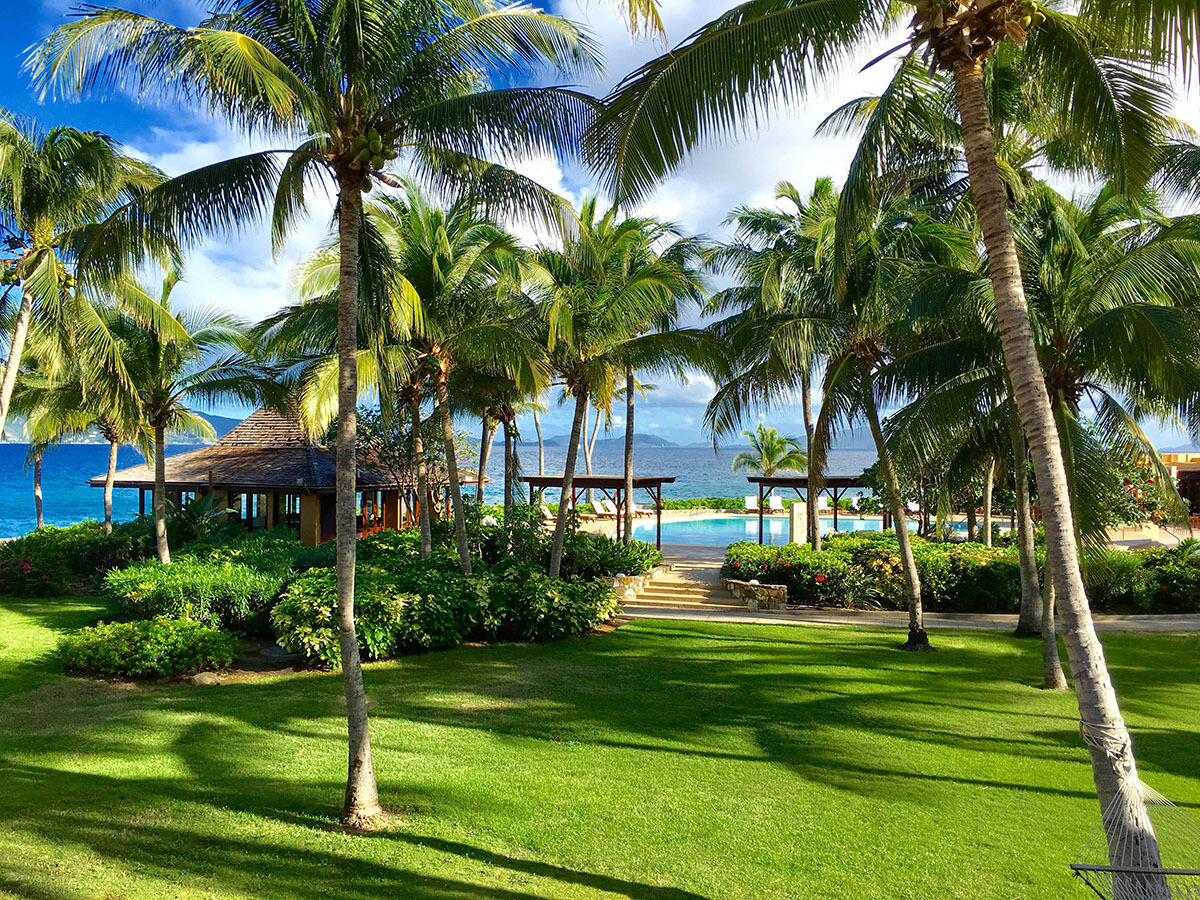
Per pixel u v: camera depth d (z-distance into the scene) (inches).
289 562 662.5
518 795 299.0
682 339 619.8
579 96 308.2
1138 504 927.7
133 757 331.0
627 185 256.7
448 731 382.6
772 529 1652.3
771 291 564.7
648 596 804.6
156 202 304.8
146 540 855.7
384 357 577.0
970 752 362.3
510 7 308.3
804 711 426.9
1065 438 478.9
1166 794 310.0
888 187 518.3
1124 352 421.1
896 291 502.3
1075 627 210.8
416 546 848.9
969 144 228.7
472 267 619.5
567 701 442.9
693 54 241.8
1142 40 212.5
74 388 821.9
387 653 547.8
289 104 247.3
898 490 595.5
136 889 210.5
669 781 319.3
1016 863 248.1
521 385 628.4
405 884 221.5
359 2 267.7
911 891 229.1
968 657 561.9
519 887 223.1
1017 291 224.1
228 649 498.9
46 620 649.0
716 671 517.0
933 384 556.7
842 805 296.5
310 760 332.8
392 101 297.0
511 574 653.9
